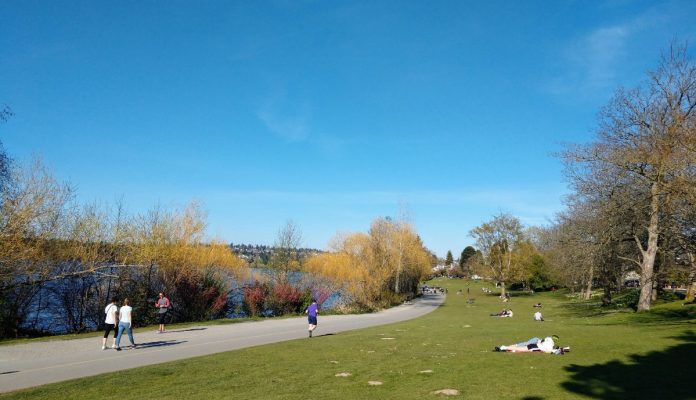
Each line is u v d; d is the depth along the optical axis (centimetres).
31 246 2483
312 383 1209
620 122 3120
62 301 2802
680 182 2388
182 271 3400
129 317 1991
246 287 4084
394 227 7100
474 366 1418
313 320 2459
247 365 1512
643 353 1611
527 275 8731
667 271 3095
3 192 2347
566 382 1161
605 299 4347
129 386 1195
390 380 1230
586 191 3325
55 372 1439
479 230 9281
